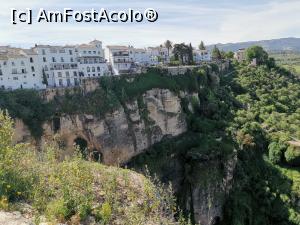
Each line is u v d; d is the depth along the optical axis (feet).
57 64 294.87
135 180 79.66
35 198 59.36
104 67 327.88
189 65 364.58
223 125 284.00
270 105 330.34
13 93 214.90
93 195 65.36
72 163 73.15
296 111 335.06
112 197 66.74
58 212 57.82
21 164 70.90
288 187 235.20
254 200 240.53
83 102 232.73
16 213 55.93
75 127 226.58
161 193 77.25
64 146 222.07
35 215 53.98
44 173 71.82
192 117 294.87
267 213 231.30
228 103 320.91
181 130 283.59
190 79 310.04
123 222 60.54
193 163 242.37
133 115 251.80
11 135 70.49
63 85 295.48
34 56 274.36
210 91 323.37
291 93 369.91
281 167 255.50
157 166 249.14
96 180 74.38
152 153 256.32
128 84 259.60
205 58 510.99
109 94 242.99
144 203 67.26
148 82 270.87
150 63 412.36
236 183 246.27
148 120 261.24
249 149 264.11
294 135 279.90
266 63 444.14
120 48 386.11
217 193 233.55
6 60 254.06
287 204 226.99
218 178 235.81
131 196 69.41
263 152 270.46
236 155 248.93
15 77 259.80
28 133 209.15
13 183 62.23
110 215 60.49
